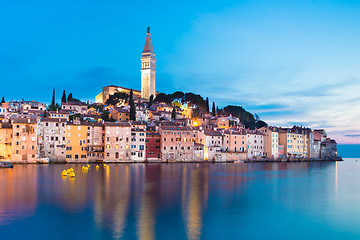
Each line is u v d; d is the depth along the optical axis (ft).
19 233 139.44
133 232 142.10
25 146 525.75
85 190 244.01
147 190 248.52
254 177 366.63
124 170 434.30
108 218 162.91
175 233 141.69
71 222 155.63
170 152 645.10
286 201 212.84
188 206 191.83
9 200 203.10
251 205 198.29
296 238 138.41
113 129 597.11
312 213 179.52
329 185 298.56
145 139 630.33
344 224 158.51
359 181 334.44
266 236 140.36
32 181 293.02
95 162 584.81
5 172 376.07
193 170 450.30
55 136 558.97
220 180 325.42
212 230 146.61
